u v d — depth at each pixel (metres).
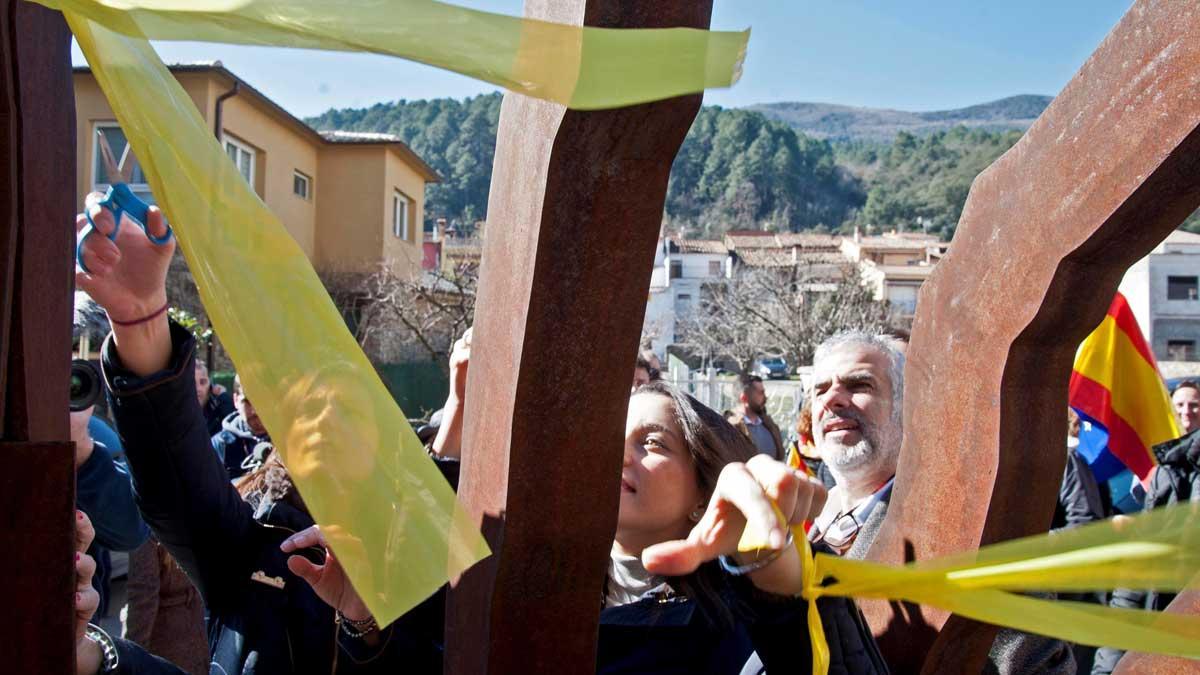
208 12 0.64
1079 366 3.26
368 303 20.69
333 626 1.56
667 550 0.87
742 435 1.51
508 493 0.87
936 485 1.27
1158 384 3.21
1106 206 1.02
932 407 1.29
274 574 1.60
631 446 1.44
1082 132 1.06
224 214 0.77
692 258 49.41
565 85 0.63
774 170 119.38
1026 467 1.18
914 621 1.32
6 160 0.78
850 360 2.28
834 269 32.62
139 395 1.38
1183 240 38.62
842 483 2.30
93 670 1.35
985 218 1.21
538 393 0.85
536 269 0.82
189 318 4.93
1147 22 0.97
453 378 1.71
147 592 3.09
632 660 1.35
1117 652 2.91
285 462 0.73
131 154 1.31
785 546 0.93
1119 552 0.78
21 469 0.78
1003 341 1.17
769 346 28.64
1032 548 0.80
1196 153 0.95
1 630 0.78
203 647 3.30
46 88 0.85
